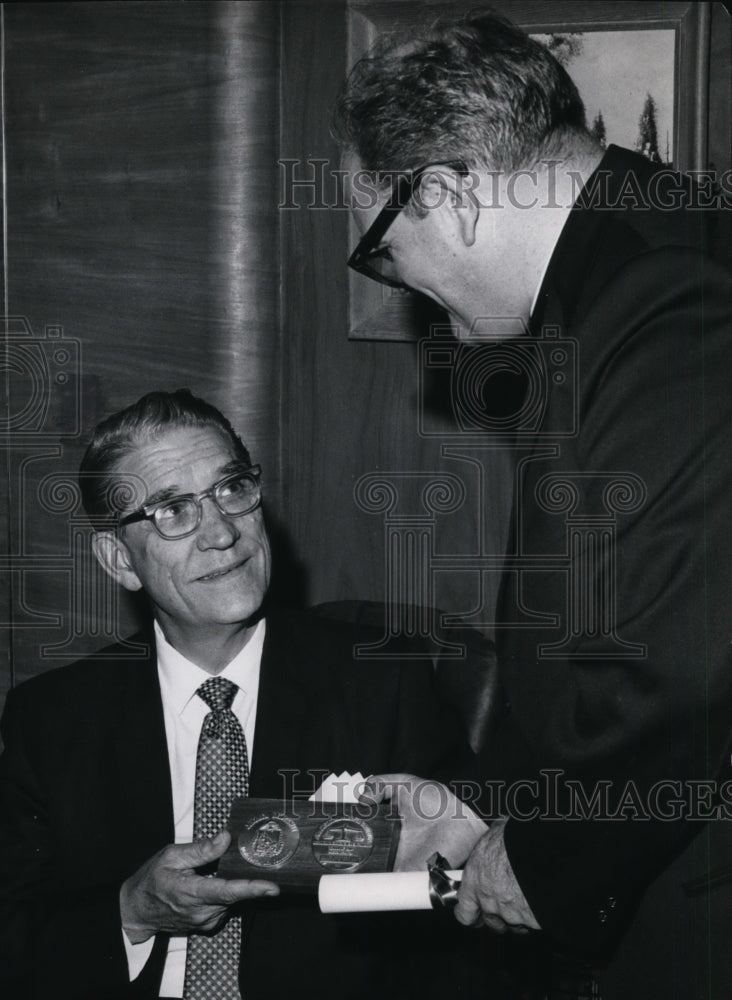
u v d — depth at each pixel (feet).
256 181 6.18
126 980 3.99
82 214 6.35
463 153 3.81
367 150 3.95
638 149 5.90
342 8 6.04
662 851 3.71
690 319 3.63
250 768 4.40
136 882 3.97
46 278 6.43
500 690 5.05
